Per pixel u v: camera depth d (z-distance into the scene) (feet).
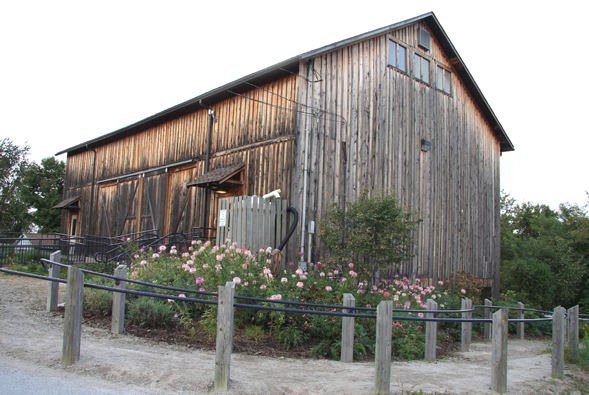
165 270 24.61
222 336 12.67
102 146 60.29
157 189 47.96
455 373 17.51
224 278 20.97
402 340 21.26
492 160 53.36
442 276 43.52
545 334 39.45
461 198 47.44
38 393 11.52
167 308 20.54
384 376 13.20
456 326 29.17
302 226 31.32
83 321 20.72
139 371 13.43
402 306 22.84
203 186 38.17
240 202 30.55
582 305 66.28
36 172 109.81
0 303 23.45
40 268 39.09
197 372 13.83
